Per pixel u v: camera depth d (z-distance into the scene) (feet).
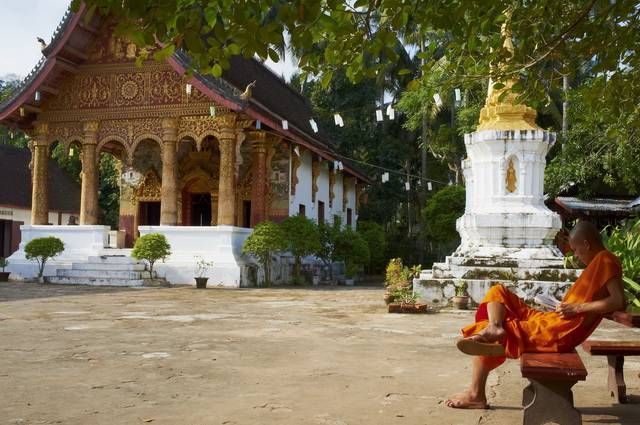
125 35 12.56
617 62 18.86
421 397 16.40
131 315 36.17
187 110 70.44
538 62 19.48
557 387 12.22
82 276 67.87
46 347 24.11
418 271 45.70
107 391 16.84
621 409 15.57
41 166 76.07
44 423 13.78
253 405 15.43
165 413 14.65
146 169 86.84
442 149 112.47
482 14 16.57
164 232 69.46
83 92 74.64
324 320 34.24
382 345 25.26
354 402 15.80
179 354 22.71
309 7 11.78
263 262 69.62
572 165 63.21
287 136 72.49
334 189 102.42
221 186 68.85
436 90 21.22
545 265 39.14
